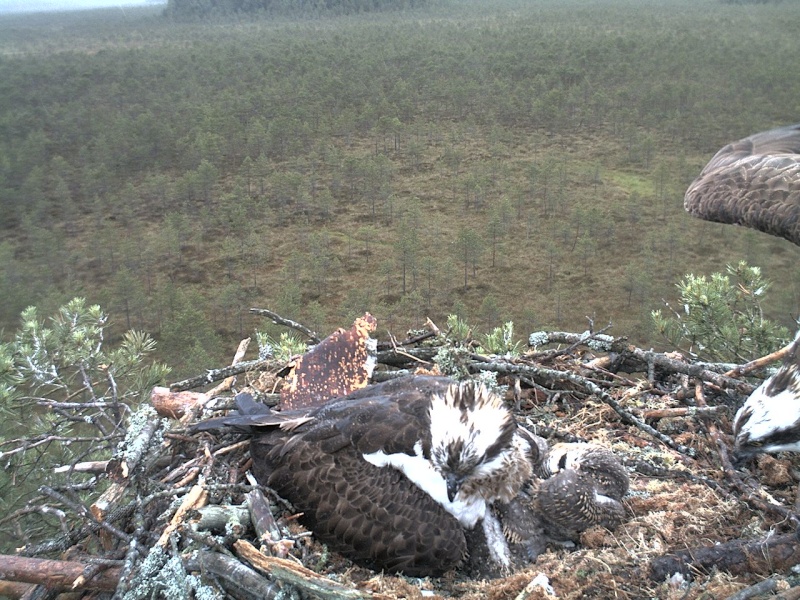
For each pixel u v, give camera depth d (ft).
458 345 3.89
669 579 2.58
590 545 2.73
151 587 2.58
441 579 2.68
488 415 2.69
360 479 2.69
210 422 2.93
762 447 2.93
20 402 3.92
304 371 3.47
